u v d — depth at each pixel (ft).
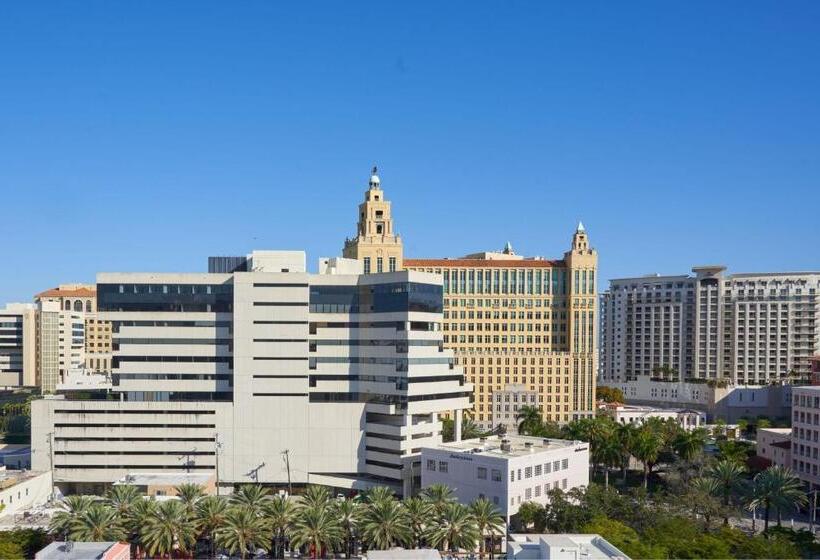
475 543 329.93
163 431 497.87
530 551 272.31
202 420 497.87
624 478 545.85
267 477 498.28
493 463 413.18
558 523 364.17
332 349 512.63
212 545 360.07
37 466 496.64
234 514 324.19
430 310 506.89
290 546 338.13
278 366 501.97
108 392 529.04
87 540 312.71
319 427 501.15
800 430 522.06
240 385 499.10
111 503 343.26
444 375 518.78
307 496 359.25
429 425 508.53
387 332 498.69
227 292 506.48
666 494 470.80
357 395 513.04
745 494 403.54
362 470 502.79
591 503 373.20
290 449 500.33
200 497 355.15
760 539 319.06
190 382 502.79
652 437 516.73
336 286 514.27
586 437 561.02
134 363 501.56
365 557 296.71
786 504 385.50
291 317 503.61
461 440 542.16
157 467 497.87
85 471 497.87
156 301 503.61
